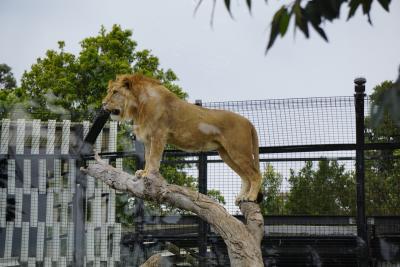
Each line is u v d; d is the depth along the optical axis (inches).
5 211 395.5
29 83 831.7
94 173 289.9
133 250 383.2
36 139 402.0
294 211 365.7
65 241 389.7
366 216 339.6
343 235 346.6
